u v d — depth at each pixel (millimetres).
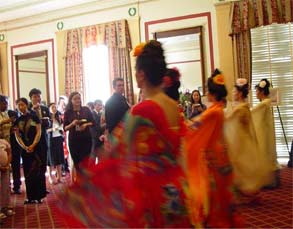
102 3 8984
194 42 8055
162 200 1520
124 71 8719
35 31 10031
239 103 4547
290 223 3721
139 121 1515
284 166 7047
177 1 8203
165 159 1548
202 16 7973
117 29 8758
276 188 5230
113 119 4383
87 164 1592
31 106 5742
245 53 7559
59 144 6801
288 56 7438
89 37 9070
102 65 9156
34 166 5285
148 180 1515
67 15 9484
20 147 5637
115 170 1521
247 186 4352
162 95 1663
